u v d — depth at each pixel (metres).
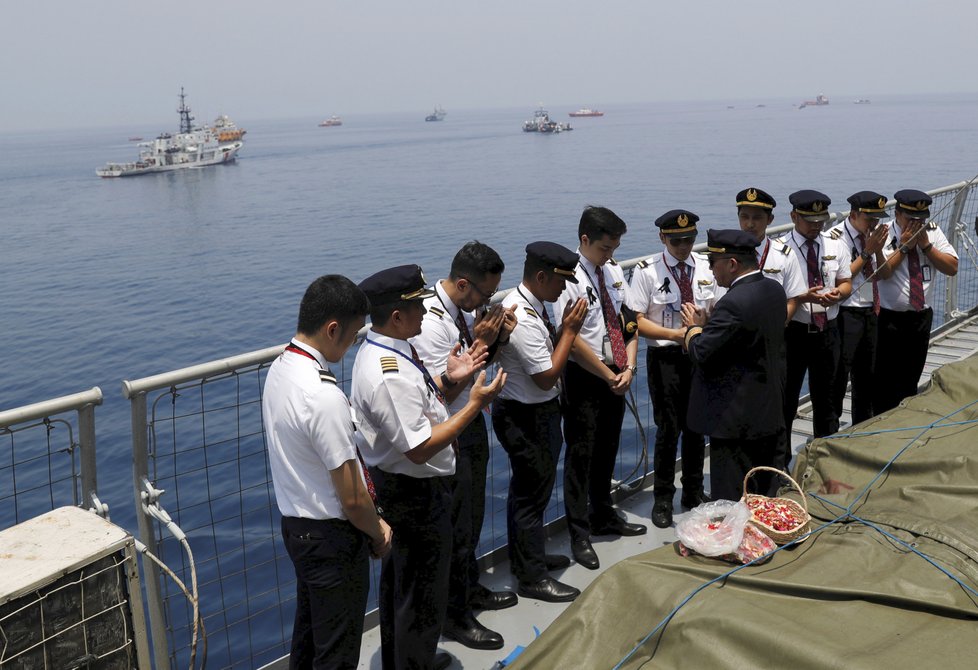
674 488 4.92
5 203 94.38
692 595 2.66
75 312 36.09
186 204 85.62
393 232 56.81
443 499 3.28
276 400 2.83
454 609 3.78
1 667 2.27
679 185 77.75
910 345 5.85
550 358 3.86
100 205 88.56
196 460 13.25
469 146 175.38
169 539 10.09
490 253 3.51
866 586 2.64
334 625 2.89
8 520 12.17
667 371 4.73
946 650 2.29
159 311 35.31
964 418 3.84
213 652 7.42
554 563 4.41
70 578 2.39
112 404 19.94
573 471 4.39
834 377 5.37
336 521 2.84
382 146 194.25
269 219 69.38
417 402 3.05
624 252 40.25
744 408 4.04
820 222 5.11
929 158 93.56
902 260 5.72
